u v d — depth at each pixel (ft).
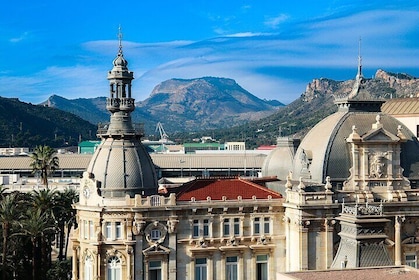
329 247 356.38
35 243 428.15
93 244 344.69
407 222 367.04
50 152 586.86
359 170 367.04
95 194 351.05
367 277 233.96
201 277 360.69
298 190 357.00
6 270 411.75
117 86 365.40
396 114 472.85
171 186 418.72
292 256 364.58
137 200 345.92
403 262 364.38
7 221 395.75
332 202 357.41
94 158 363.76
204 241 358.43
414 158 380.78
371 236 287.48
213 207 359.66
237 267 366.22
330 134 372.99
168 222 352.28
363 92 385.29
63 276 448.65
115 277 347.97
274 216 371.76
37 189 596.29
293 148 428.15
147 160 364.99
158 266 353.31
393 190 368.68
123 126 362.53
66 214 490.49
